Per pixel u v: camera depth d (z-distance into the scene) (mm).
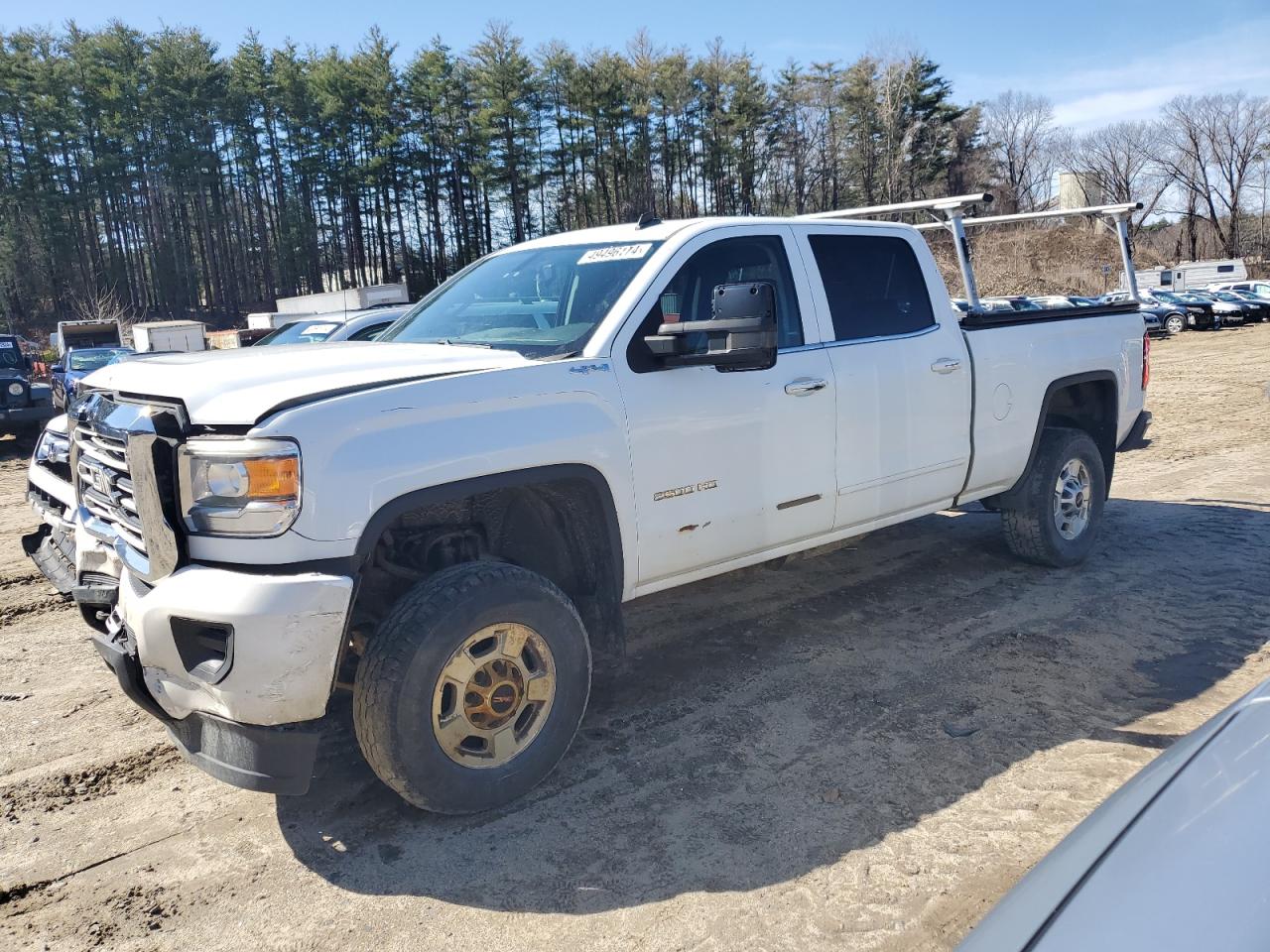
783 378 4004
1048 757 3457
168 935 2637
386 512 2840
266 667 2652
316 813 3246
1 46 74000
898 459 4539
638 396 3518
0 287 74125
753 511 3932
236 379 2951
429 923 2643
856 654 4500
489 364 3260
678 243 3824
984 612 5016
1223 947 1152
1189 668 4230
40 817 3283
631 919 2623
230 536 2734
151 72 74500
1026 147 79625
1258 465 8812
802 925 2570
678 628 4914
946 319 4840
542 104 73000
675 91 75125
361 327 10312
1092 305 5828
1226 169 75125
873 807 3156
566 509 3480
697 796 3262
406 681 2863
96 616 3512
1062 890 1418
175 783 3514
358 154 78312
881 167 79250
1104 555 6008
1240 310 34656
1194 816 1469
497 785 3119
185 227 80688
